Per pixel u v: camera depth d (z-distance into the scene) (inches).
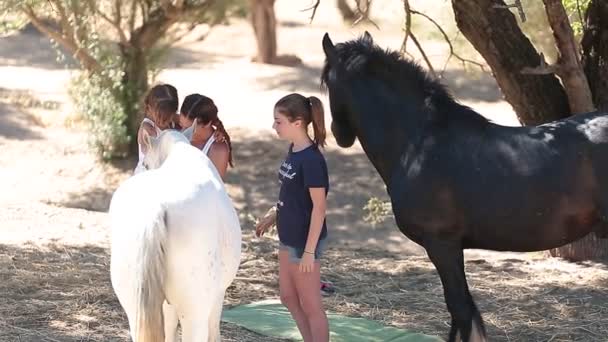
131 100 790.5
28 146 848.9
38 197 745.6
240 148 853.8
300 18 1464.1
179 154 228.4
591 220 269.7
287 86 1055.6
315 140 263.3
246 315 334.0
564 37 367.2
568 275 407.2
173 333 232.5
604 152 264.8
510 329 331.0
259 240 475.8
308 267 257.6
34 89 1027.3
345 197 768.9
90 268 394.6
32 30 1369.3
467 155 271.0
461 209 269.9
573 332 325.1
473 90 1045.2
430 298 370.3
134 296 207.2
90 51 764.0
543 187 265.4
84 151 837.8
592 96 416.8
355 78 284.7
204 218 209.6
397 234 703.7
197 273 209.0
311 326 265.3
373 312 350.3
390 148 282.4
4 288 353.1
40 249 430.0
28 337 296.7
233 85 1065.5
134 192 215.8
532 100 407.8
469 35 398.9
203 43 1336.1
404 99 281.4
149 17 775.7
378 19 1371.8
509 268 425.7
